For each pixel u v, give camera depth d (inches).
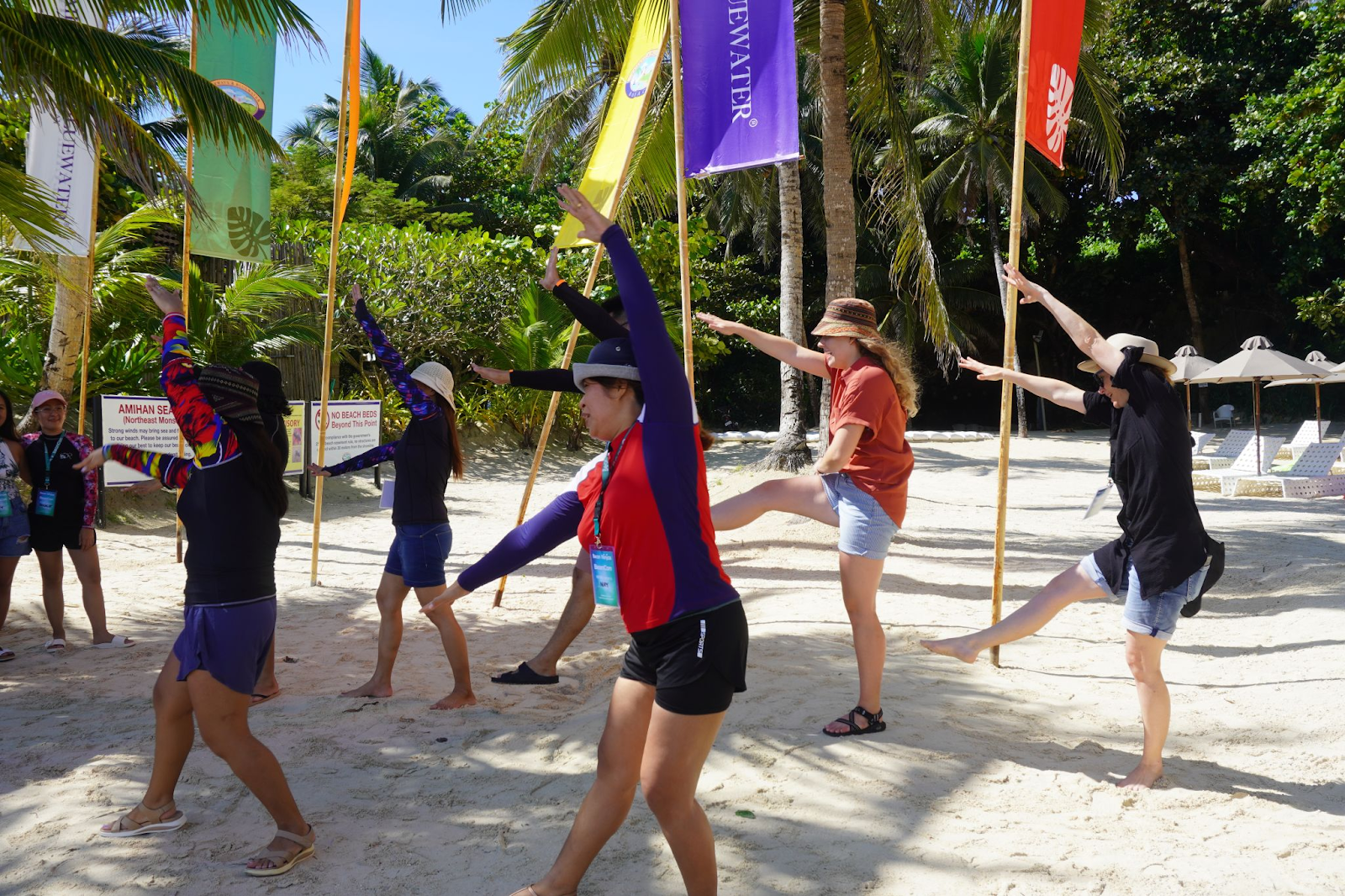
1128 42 1336.1
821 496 176.4
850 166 471.8
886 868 122.0
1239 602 287.0
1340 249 1288.1
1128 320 1648.6
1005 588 316.8
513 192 1471.5
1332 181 911.0
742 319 1339.8
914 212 511.2
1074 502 603.8
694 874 101.9
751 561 378.3
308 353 684.7
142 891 119.3
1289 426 1379.2
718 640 97.7
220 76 342.6
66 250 339.9
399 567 198.8
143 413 441.1
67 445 249.6
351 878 122.3
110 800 146.5
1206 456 839.1
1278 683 200.2
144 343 526.0
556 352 867.4
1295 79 1023.0
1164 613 145.7
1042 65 214.8
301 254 737.0
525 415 890.1
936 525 484.4
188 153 344.8
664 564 98.3
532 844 131.1
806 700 188.9
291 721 185.0
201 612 122.3
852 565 169.8
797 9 502.0
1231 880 116.7
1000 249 1427.2
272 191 1187.9
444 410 196.9
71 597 312.2
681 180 250.4
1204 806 139.7
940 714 182.2
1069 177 1381.6
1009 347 215.5
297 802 146.1
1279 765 158.4
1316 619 250.7
